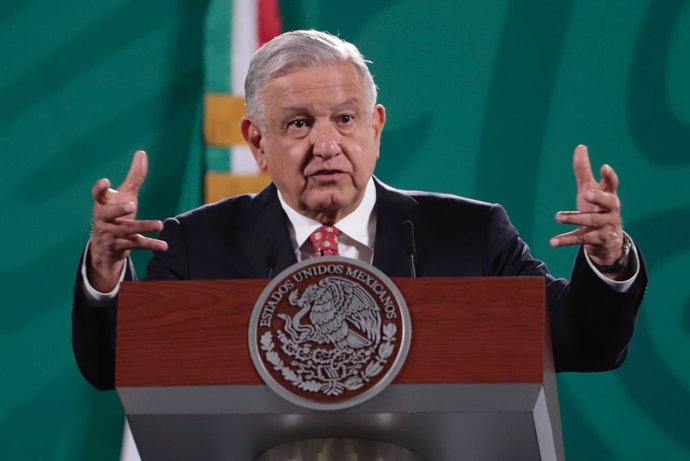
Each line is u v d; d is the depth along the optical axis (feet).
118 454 55.16
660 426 53.98
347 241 33.14
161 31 57.88
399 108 57.06
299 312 24.43
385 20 57.67
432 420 24.38
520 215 56.18
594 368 31.73
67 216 56.80
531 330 23.98
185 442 25.62
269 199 33.83
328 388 24.09
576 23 56.85
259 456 25.96
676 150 55.77
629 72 56.39
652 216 55.42
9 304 56.13
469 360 24.00
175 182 56.90
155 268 33.19
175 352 24.59
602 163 56.03
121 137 57.26
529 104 56.70
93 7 58.03
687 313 54.65
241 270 32.83
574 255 55.52
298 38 32.50
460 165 56.65
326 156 31.76
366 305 24.31
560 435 27.68
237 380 24.38
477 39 57.26
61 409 55.42
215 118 57.11
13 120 57.21
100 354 29.73
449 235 33.24
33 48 57.67
